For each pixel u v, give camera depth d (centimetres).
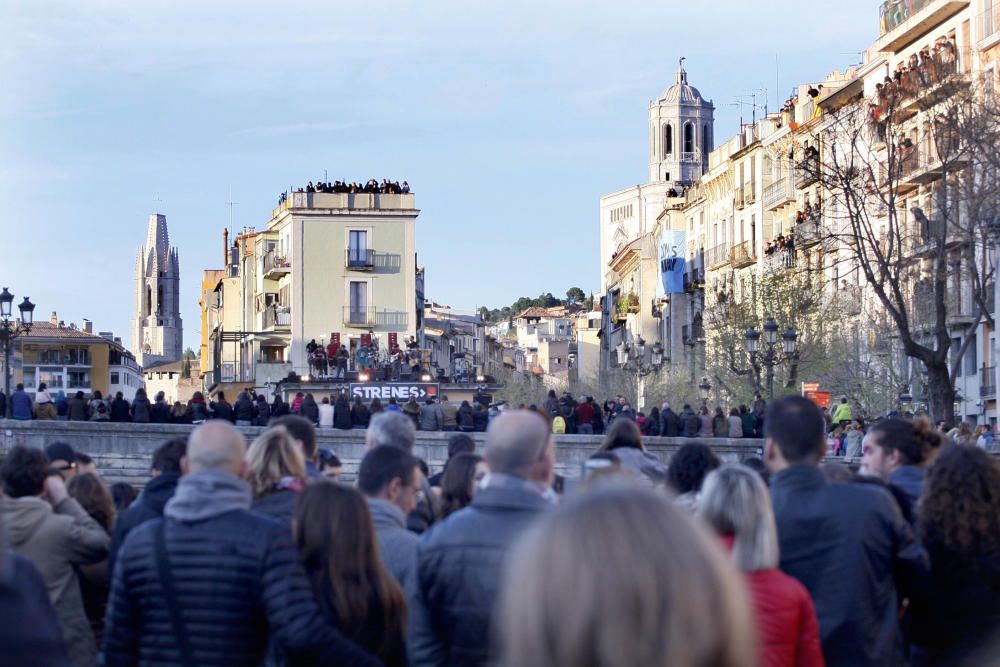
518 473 1062
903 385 8469
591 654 454
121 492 1942
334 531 1121
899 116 8006
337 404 6781
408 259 13112
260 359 13238
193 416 6812
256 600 1047
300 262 12988
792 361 7806
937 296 6506
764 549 1012
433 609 1045
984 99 7162
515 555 489
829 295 9894
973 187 6669
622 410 7206
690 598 454
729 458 6881
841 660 1130
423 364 11950
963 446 1180
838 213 10056
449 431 7006
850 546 1135
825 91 11612
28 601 568
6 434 6322
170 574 1048
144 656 1062
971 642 1142
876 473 1410
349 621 1106
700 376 11956
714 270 13762
